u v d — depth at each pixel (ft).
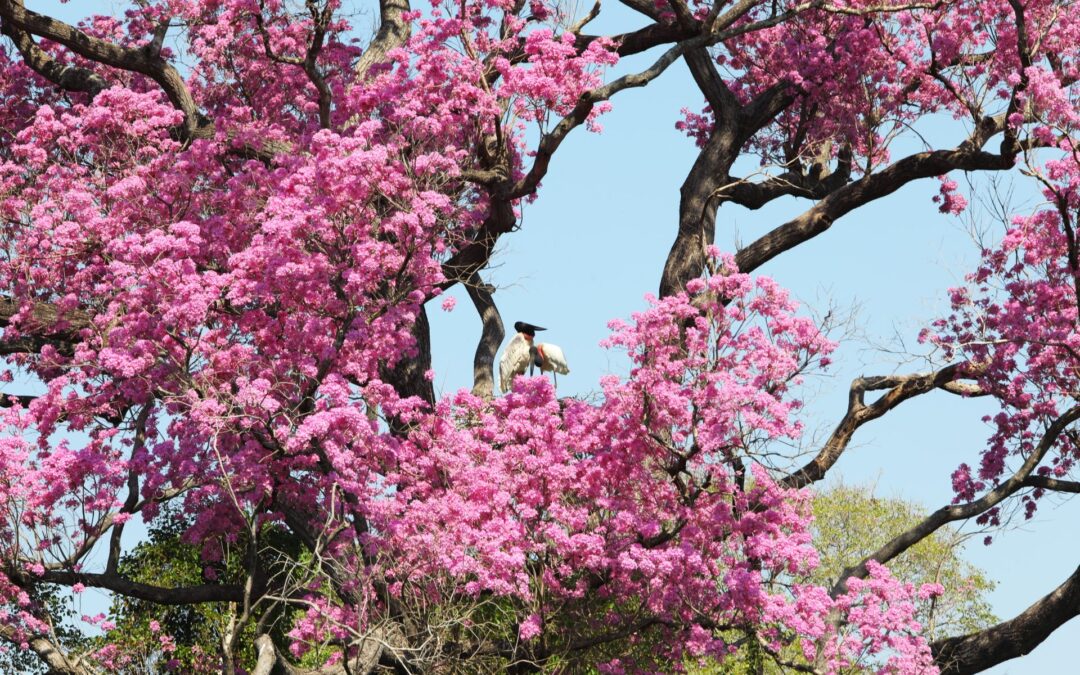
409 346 51.47
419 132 54.90
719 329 46.85
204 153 56.24
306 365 48.24
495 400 50.21
